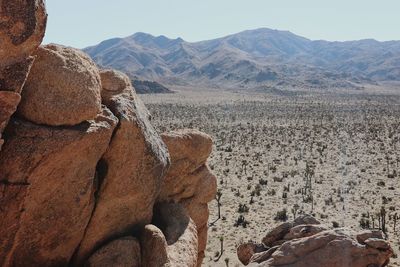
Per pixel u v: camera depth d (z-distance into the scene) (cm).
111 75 1222
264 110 15688
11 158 895
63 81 957
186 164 1521
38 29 861
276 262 1372
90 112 983
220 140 9219
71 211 1006
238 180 5912
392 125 11319
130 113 1137
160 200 1473
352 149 8275
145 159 1156
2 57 836
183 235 1280
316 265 1328
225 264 3166
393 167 6556
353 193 5128
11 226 916
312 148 8444
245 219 4222
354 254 1328
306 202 4788
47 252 1002
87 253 1092
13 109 863
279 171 6456
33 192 925
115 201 1113
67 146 940
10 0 817
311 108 16500
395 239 3534
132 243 1116
